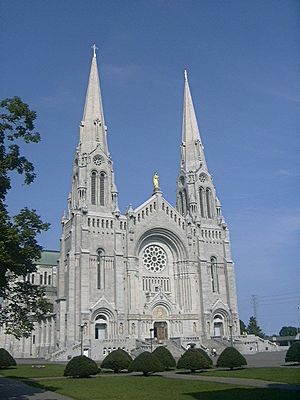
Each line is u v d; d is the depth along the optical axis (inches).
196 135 4928.6
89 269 3831.2
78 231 3902.6
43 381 1915.6
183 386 1578.5
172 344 3794.3
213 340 4023.1
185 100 5113.2
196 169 4744.1
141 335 3914.9
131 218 4151.1
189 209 4594.0
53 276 5344.5
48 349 4067.4
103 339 3636.8
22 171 1311.5
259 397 1198.3
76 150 4387.3
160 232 4303.6
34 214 1323.8
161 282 4254.4
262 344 4047.7
